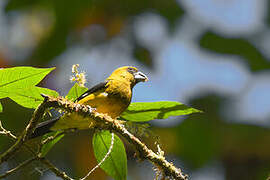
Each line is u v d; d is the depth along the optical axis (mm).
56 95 6227
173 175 6121
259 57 13648
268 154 12945
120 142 6824
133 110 6762
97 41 13016
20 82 5785
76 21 12727
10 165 10617
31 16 13016
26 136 5793
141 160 6145
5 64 12695
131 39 13188
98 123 6480
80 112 6047
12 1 12883
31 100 6281
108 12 12984
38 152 6082
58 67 12969
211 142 12766
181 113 6750
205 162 12695
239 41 13562
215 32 13586
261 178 12898
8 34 13055
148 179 12211
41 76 5738
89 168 12266
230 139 13070
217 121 13180
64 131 6969
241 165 13125
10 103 11070
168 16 13516
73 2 12367
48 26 12969
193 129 12789
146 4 13281
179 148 12633
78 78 6535
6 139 10766
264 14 13609
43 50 12961
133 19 13336
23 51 13070
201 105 13453
